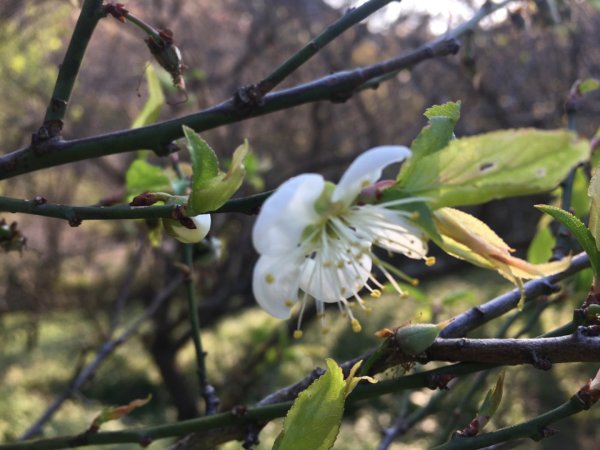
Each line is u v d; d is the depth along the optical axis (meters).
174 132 1.29
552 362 1.07
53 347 8.54
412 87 6.73
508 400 5.69
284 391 1.31
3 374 7.67
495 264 0.92
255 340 4.20
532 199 6.03
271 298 0.94
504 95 6.12
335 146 6.87
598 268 1.13
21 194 6.86
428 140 0.88
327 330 1.02
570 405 1.08
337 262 0.95
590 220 1.12
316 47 1.33
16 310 6.95
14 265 6.84
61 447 1.37
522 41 5.70
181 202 1.12
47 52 5.42
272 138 6.78
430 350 1.09
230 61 7.23
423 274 6.11
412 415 2.18
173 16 5.70
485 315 1.27
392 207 0.89
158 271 6.69
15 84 5.46
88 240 7.60
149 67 1.69
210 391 1.64
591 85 1.88
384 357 1.10
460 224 0.92
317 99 1.41
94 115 6.93
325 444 1.04
